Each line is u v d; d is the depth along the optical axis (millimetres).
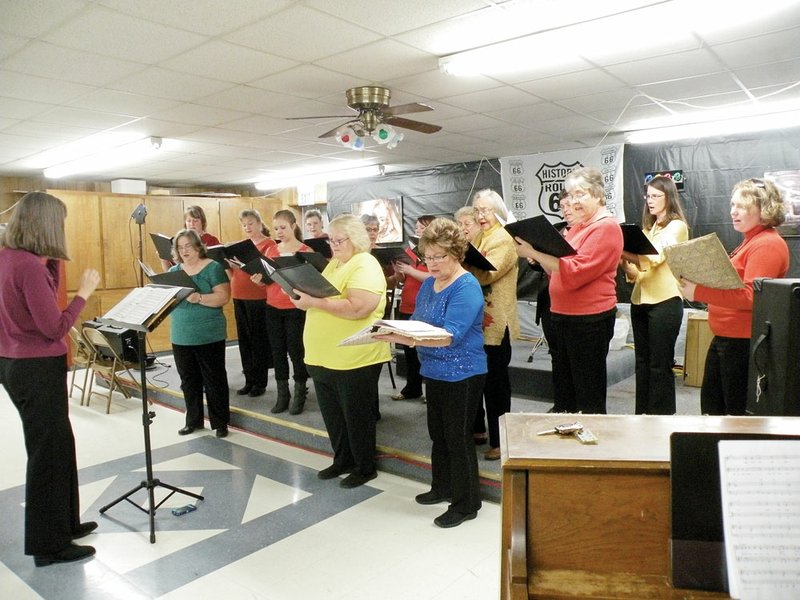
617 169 6035
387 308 4582
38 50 3234
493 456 2988
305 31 3041
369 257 2904
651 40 3217
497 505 2803
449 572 2227
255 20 2885
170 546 2455
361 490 2994
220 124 5168
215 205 8281
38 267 2113
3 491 3102
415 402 4203
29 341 2168
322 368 2920
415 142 6129
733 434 989
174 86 3975
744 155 5406
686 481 1006
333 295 2682
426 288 2615
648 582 1071
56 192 6898
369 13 2830
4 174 8180
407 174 8172
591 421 1366
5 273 2092
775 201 2203
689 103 4633
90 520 2695
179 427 4164
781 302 1743
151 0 2629
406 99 4445
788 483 958
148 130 5391
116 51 3277
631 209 6062
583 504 1118
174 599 2080
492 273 2883
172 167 7645
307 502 2865
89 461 3479
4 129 5258
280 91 4152
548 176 6562
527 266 5105
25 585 2176
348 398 2934
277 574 2234
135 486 3100
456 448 2537
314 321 2939
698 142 5641
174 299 2514
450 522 2566
